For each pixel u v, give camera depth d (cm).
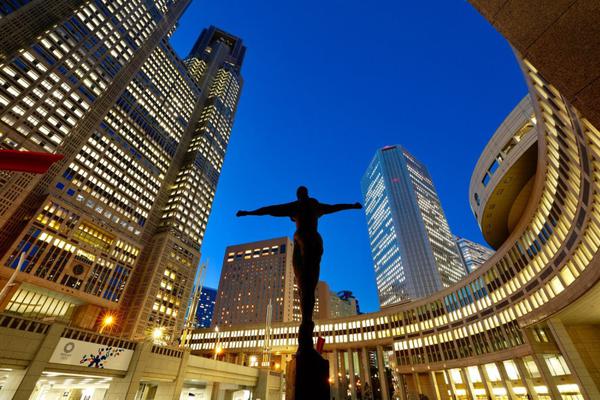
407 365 7075
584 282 3231
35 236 6334
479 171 5112
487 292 5531
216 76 17838
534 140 3900
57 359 2350
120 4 9656
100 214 8025
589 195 2786
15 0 6806
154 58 11938
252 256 18312
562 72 378
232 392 5159
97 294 7181
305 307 391
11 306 5900
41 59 7012
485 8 456
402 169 19362
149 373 3069
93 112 8638
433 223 17625
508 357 4891
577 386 3800
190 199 11400
